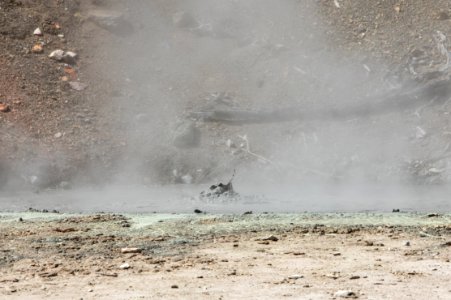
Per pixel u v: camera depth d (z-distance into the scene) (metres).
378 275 33.75
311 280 32.72
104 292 30.70
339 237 44.97
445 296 29.27
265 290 30.66
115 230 48.50
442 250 40.28
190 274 34.44
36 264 37.44
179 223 51.34
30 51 123.50
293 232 47.00
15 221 53.59
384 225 49.88
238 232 47.28
